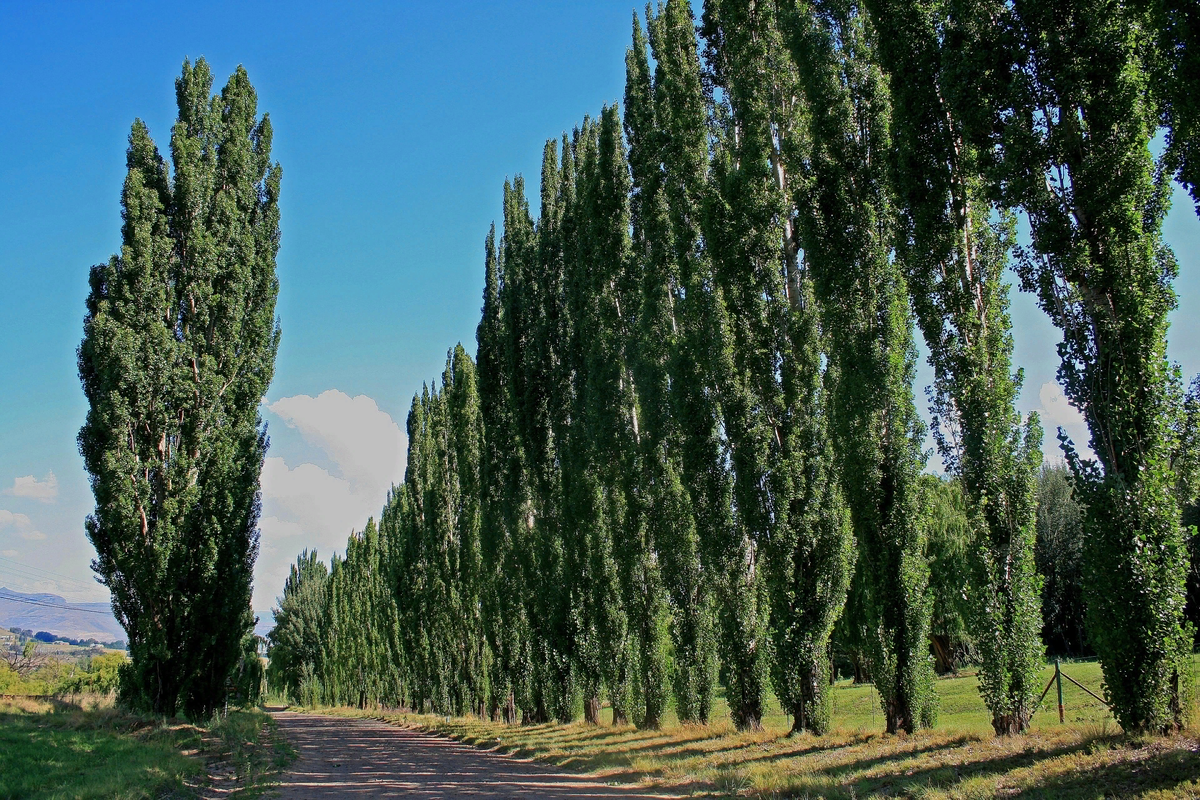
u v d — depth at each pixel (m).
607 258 27.92
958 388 13.78
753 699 19.88
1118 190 11.41
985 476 13.44
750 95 19.48
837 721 23.80
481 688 43.62
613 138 28.31
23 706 27.00
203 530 28.05
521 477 35.81
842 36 17.42
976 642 13.67
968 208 14.08
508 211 38.25
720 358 19.14
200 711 28.23
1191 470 11.48
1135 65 11.48
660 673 25.08
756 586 19.83
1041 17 11.91
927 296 14.15
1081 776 9.48
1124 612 10.93
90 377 28.89
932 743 13.63
